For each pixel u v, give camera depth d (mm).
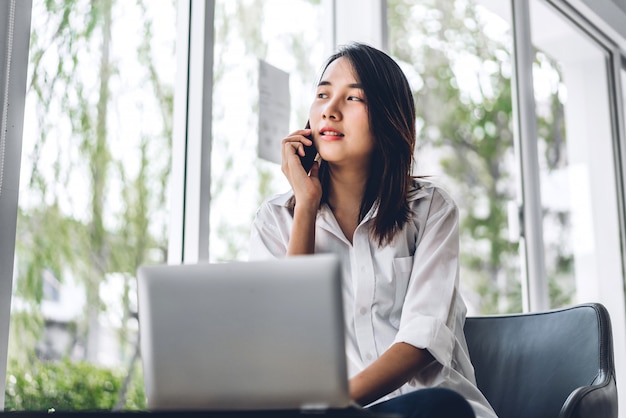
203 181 2064
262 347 1124
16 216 1659
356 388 1416
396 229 1750
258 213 1891
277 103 2385
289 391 1117
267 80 2361
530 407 1860
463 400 1245
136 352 1938
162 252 2035
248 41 2312
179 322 1166
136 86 2021
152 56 2074
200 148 2070
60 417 1093
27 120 1746
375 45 2609
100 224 1895
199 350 1155
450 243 1725
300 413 1064
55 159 1804
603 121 3740
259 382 1127
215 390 1149
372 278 1716
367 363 1668
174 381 1171
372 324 1695
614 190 3703
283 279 1119
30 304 1723
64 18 1859
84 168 1870
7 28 1675
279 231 1849
